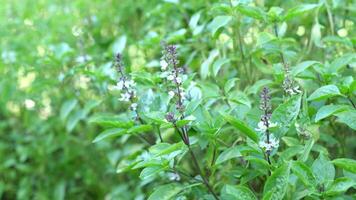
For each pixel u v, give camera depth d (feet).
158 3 4.34
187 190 2.69
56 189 4.45
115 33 4.55
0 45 4.39
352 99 2.67
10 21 4.59
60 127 4.43
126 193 4.03
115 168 4.07
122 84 2.68
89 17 4.59
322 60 3.33
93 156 4.44
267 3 3.67
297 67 2.63
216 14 3.39
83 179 4.54
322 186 2.28
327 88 2.40
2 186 4.64
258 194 2.75
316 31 3.20
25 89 4.40
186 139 2.47
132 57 4.05
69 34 4.39
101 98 3.67
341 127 3.04
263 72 3.16
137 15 4.54
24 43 4.34
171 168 2.55
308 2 3.50
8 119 4.99
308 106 2.59
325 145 3.08
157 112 2.50
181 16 3.94
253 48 3.29
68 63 4.16
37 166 4.71
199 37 3.58
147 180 3.20
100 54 4.06
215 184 2.81
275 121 2.42
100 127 4.32
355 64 2.79
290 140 2.58
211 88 2.87
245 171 2.55
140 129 2.51
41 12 4.87
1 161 4.75
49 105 4.45
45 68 4.04
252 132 2.35
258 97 2.89
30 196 4.72
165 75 2.57
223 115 2.35
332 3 3.50
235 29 3.29
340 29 3.40
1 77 4.41
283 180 2.19
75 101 3.76
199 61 3.60
